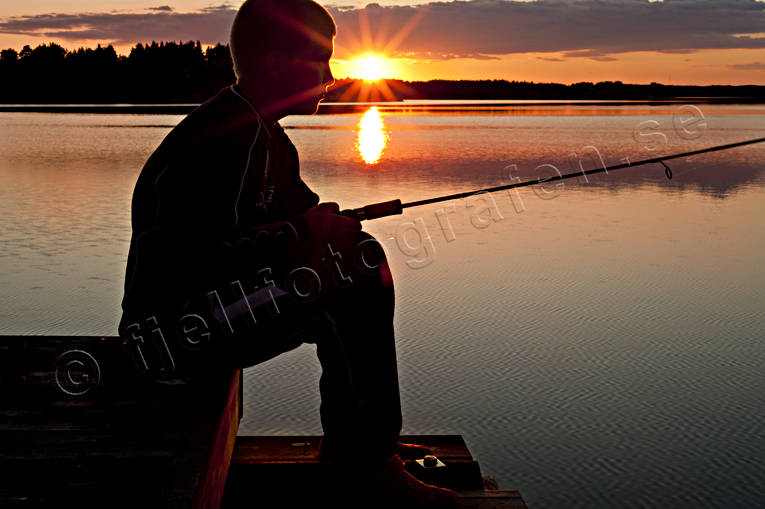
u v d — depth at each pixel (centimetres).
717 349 531
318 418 436
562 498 367
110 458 164
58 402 188
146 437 173
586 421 430
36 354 216
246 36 158
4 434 173
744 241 880
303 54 159
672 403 458
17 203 1098
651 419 439
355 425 159
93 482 156
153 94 9356
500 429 426
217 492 162
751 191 1326
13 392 193
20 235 862
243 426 424
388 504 160
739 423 431
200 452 150
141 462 163
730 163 1819
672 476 386
